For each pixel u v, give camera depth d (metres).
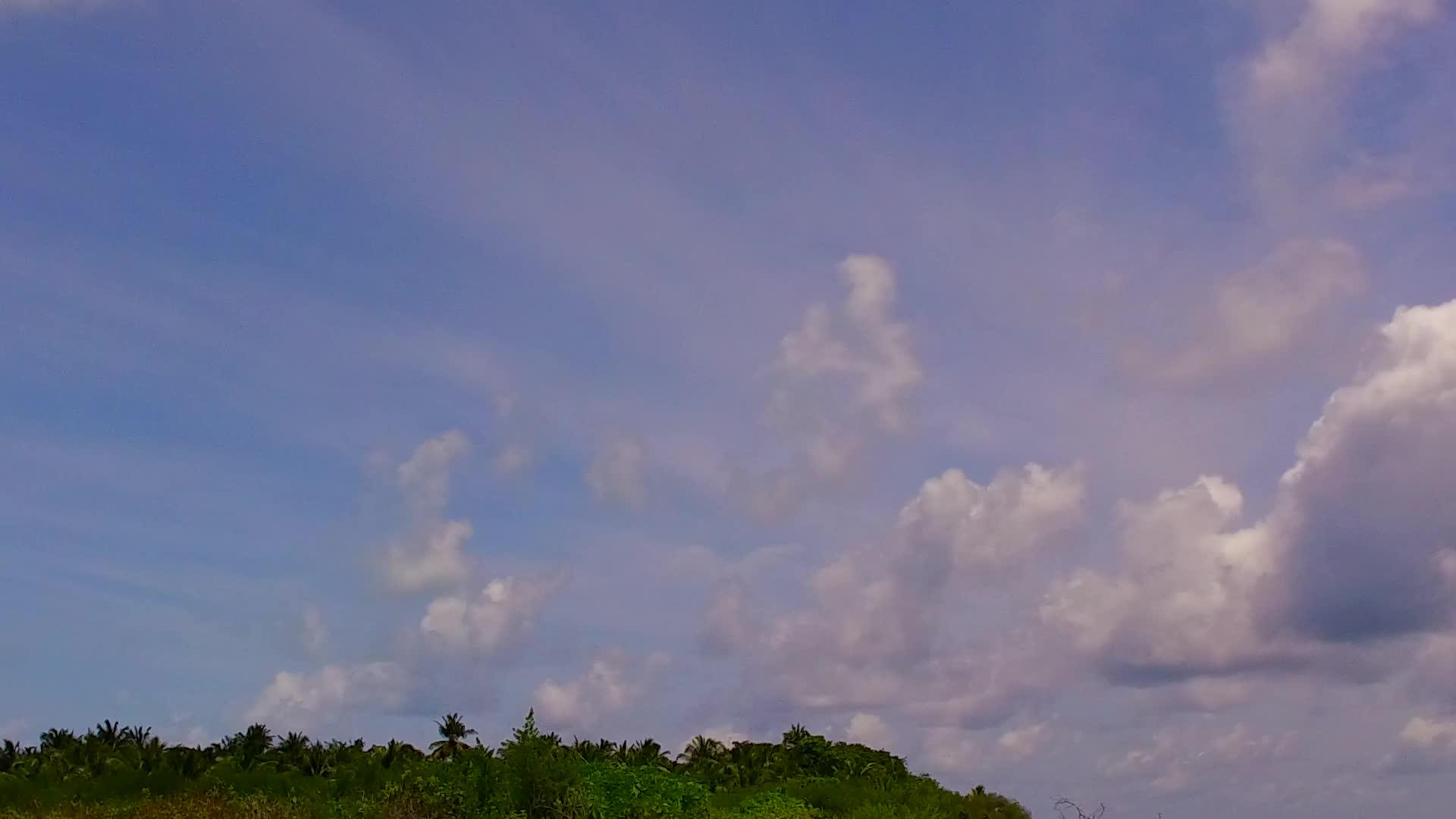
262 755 79.38
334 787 65.56
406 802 44.44
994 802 61.44
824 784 63.25
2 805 61.34
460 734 74.88
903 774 82.44
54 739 81.69
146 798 55.94
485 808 43.25
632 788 48.41
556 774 44.38
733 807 55.03
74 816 52.56
